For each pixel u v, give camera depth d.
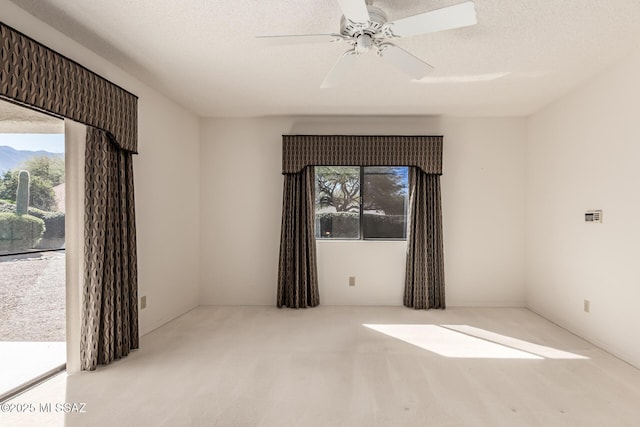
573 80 3.10
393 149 4.15
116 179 2.72
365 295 4.34
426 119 4.30
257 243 4.38
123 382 2.34
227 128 4.36
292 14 2.09
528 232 4.20
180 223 3.90
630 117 2.62
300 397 2.16
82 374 2.45
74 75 2.27
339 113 4.16
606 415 1.97
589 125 3.10
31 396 2.16
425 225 4.15
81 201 2.50
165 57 2.68
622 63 2.68
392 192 4.36
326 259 4.35
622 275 2.71
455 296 4.30
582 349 2.93
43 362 2.58
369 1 1.94
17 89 1.90
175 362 2.66
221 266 4.38
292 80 3.13
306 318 3.79
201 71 2.94
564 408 2.04
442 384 2.32
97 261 2.51
